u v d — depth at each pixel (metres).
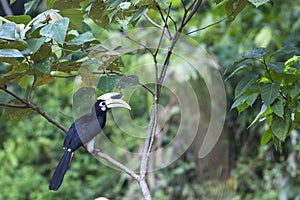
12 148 17.20
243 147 12.97
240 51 11.87
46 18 5.40
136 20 5.64
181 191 13.83
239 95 5.34
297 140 11.05
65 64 5.71
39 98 17.34
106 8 5.46
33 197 16.81
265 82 5.52
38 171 17.53
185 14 5.59
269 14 12.52
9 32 5.04
